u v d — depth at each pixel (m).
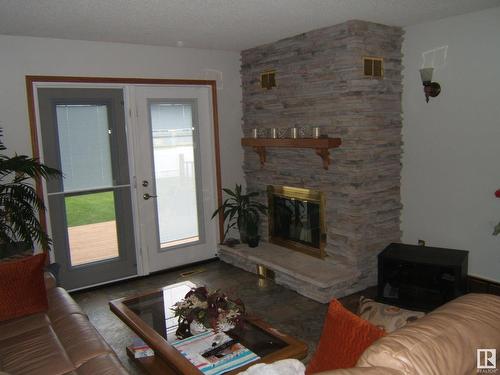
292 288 3.85
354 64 3.43
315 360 1.71
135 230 4.30
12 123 3.59
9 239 3.28
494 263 3.36
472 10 3.18
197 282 4.16
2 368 2.05
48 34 3.54
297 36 3.90
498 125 3.19
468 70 3.30
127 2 2.73
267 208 4.50
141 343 2.74
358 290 3.72
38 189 3.74
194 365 2.05
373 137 3.63
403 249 3.43
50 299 2.82
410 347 1.23
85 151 3.97
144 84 4.16
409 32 3.65
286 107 4.16
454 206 3.54
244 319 2.47
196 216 4.69
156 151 4.34
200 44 4.21
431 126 3.61
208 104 4.59
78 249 4.04
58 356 2.13
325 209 3.90
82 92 3.90
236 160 4.84
